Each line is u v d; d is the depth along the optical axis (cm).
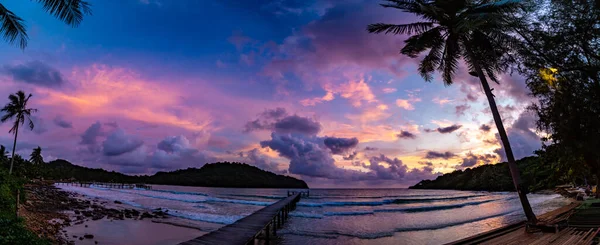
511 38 1296
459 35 1471
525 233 1103
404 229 2064
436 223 2406
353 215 3130
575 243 826
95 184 12950
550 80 1258
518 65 1361
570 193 4766
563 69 1189
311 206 4409
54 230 1675
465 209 3866
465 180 16975
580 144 1239
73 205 3369
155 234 1875
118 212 2920
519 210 3366
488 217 2777
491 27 1359
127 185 13250
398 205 4712
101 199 4878
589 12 1033
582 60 1134
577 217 1331
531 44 1252
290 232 1942
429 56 1652
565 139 1273
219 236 1169
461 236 1733
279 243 1579
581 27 1061
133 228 2062
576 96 1198
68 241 1455
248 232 1258
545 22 1143
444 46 1596
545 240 914
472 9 1407
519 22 1223
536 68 1280
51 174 12294
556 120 1278
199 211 3341
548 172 2098
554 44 1144
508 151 1312
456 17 1446
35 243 962
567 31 1093
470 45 1530
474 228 2059
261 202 4831
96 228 1984
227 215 2906
